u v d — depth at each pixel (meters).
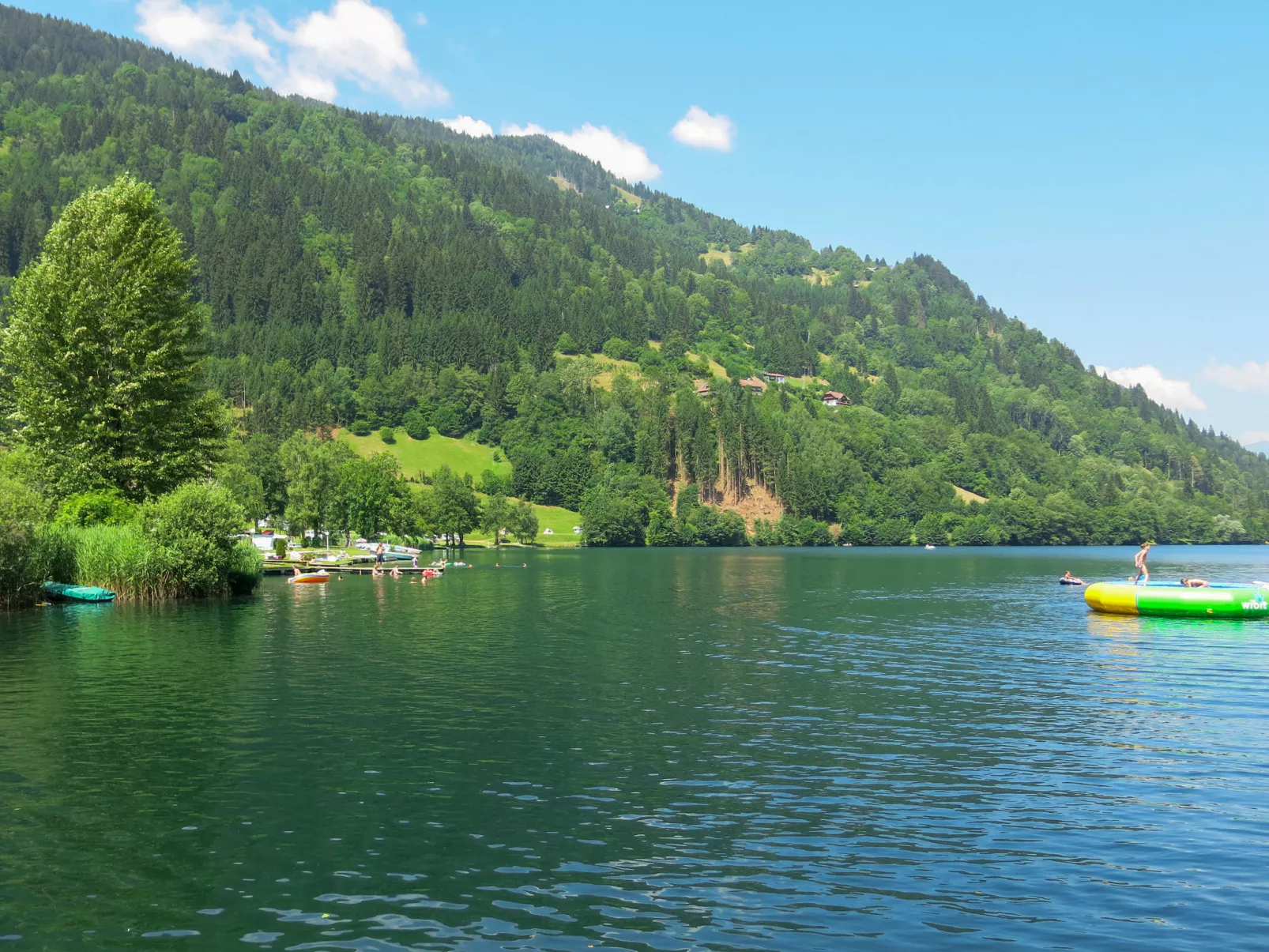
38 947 12.23
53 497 63.44
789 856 15.79
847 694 30.59
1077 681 33.19
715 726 25.61
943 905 13.83
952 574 112.06
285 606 60.41
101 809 17.92
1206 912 13.63
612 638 45.47
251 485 151.00
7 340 62.09
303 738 23.78
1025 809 18.39
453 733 24.48
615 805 18.52
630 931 12.88
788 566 129.12
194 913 13.34
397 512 185.62
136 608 56.78
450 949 12.30
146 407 63.44
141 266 64.88
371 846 16.09
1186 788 19.83
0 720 25.69
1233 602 54.22
